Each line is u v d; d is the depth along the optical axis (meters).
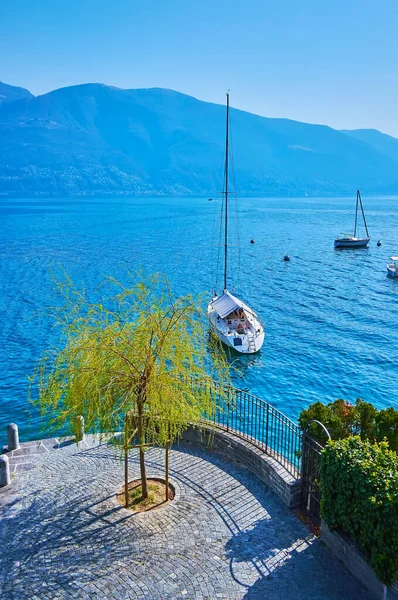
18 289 62.47
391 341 42.72
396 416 12.80
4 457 14.59
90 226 147.25
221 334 40.38
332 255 94.44
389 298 58.91
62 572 11.06
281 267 80.81
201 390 14.34
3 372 34.88
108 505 13.63
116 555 11.59
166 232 131.38
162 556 11.55
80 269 77.00
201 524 12.73
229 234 128.00
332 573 10.99
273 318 50.16
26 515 13.18
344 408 13.59
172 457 16.28
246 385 33.97
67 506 13.59
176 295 59.19
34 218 176.62
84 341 13.31
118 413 13.61
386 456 10.81
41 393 14.11
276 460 14.48
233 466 15.62
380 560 9.73
